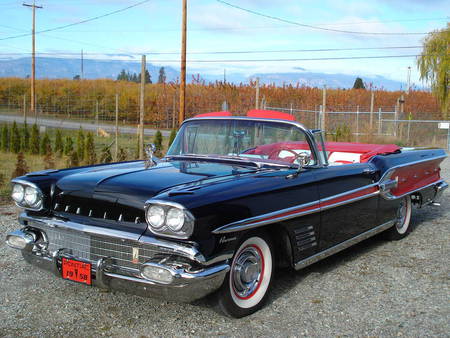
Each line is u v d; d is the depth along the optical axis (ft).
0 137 66.54
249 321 11.44
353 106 121.39
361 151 17.84
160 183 11.30
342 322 11.47
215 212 10.19
